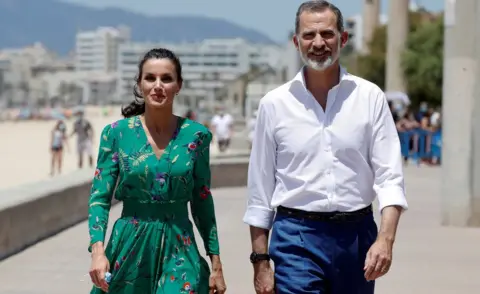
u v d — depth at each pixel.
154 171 5.43
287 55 28.48
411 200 18.98
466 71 13.98
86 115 171.38
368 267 5.15
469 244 12.84
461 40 13.95
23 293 9.54
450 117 14.33
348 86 5.32
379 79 64.31
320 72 5.32
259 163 5.45
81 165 31.36
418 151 30.88
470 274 10.66
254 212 5.49
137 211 5.50
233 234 13.77
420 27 55.69
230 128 41.09
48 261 11.41
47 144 63.81
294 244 5.33
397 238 13.36
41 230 13.17
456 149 14.33
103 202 5.52
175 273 5.41
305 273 5.30
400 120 32.22
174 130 5.53
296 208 5.36
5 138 74.62
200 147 5.54
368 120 5.30
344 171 5.29
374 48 64.75
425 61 51.75
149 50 5.57
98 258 5.38
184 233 5.49
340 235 5.32
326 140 5.29
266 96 5.42
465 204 14.41
